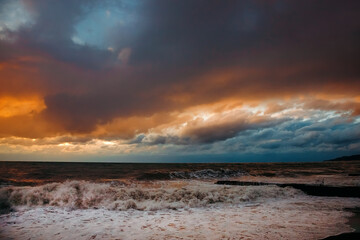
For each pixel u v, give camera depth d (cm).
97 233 525
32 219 654
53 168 3831
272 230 549
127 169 4003
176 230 550
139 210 801
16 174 2539
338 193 1188
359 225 602
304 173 3081
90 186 1086
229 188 1230
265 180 2000
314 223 619
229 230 549
